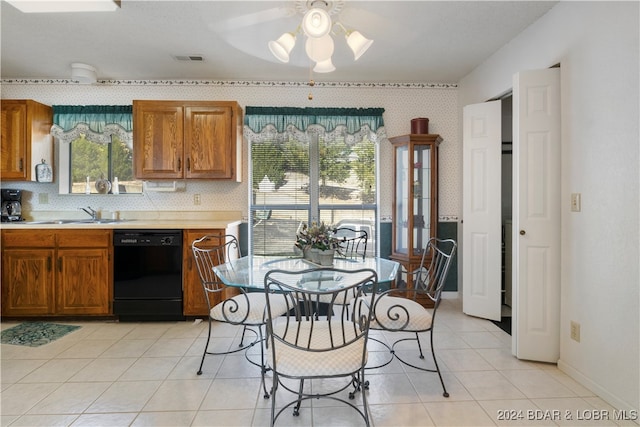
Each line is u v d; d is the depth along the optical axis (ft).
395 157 12.39
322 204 12.95
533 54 8.75
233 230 11.55
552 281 7.87
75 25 8.83
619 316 6.25
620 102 6.23
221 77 12.35
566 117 7.58
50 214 12.43
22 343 9.10
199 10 8.16
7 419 5.99
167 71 11.78
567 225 7.55
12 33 9.23
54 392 6.82
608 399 6.46
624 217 6.15
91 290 10.50
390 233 12.96
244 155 12.68
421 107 12.94
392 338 9.42
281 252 12.85
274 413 5.61
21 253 10.39
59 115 11.94
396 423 5.91
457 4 7.92
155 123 11.39
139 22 8.69
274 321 10.59
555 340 7.88
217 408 6.34
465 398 6.62
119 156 12.53
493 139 10.68
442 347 8.85
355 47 7.64
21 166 11.24
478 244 11.00
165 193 12.64
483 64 11.13
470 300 11.19
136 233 10.49
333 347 5.21
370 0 7.75
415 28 8.99
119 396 6.69
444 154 12.98
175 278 10.53
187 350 8.73
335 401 6.58
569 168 7.49
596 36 6.75
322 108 12.47
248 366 7.92
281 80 12.63
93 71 11.43
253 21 8.66
